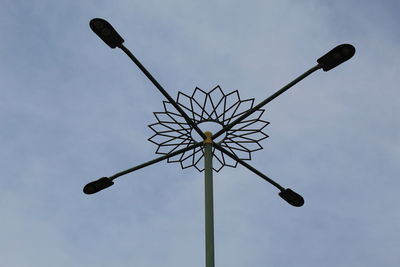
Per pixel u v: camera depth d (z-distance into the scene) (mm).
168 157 8688
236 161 8586
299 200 9109
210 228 7668
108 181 8812
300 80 8102
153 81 7984
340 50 7844
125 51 7863
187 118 8164
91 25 7738
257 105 8148
